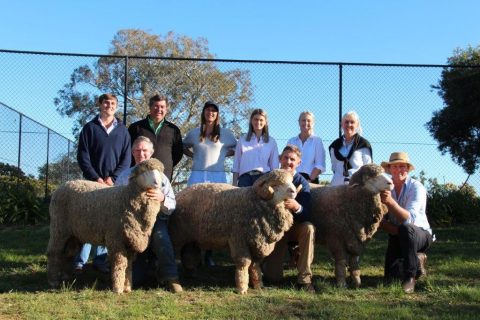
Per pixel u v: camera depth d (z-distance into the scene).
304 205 5.79
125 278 5.43
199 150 7.26
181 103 22.48
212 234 5.62
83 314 4.52
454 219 11.71
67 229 5.67
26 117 13.98
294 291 5.49
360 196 5.67
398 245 6.23
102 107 6.64
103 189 5.52
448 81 20.03
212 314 4.61
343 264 5.82
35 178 14.88
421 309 4.82
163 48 29.73
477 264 7.00
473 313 4.68
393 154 6.21
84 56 10.05
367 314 4.62
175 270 5.61
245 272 5.49
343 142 6.93
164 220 5.76
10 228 10.34
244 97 20.06
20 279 6.07
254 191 5.45
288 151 5.86
